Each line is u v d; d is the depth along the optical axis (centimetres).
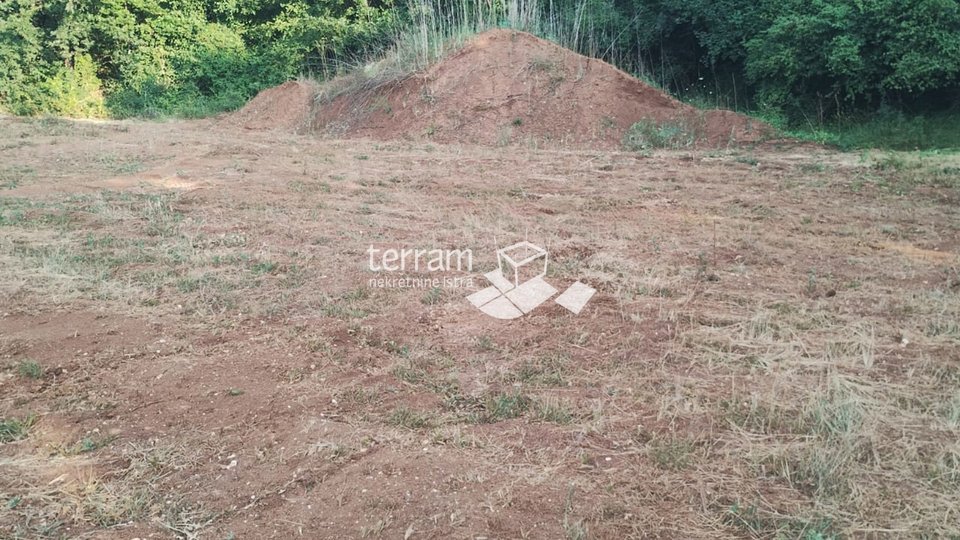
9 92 1803
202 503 297
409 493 297
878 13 1141
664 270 566
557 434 343
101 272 556
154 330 462
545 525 279
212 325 471
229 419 361
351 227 697
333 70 1947
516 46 1415
